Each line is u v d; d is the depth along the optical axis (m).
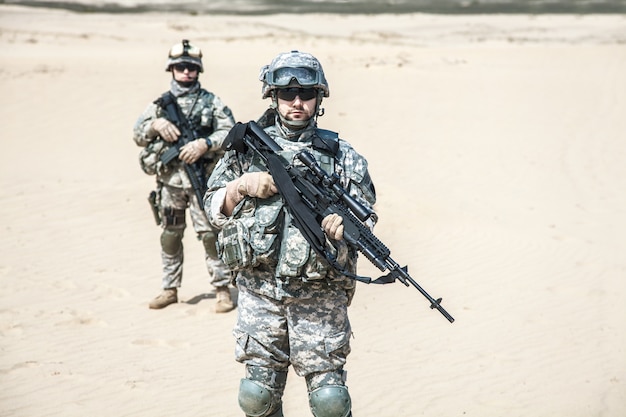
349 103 29.61
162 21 57.38
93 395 8.45
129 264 13.70
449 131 26.45
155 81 32.22
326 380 6.05
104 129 25.91
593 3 74.44
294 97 6.05
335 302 6.06
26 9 59.34
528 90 33.28
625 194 20.55
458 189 20.34
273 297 6.03
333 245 5.90
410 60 39.72
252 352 6.12
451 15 66.88
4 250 14.32
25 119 26.55
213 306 11.57
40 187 19.27
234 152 6.27
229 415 7.96
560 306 12.03
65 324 10.74
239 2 69.31
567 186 21.16
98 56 39.41
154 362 9.45
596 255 15.06
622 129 27.88
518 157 23.89
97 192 18.86
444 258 14.58
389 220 16.94
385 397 8.60
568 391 8.87
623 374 9.37
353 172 6.07
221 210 6.16
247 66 36.06
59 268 13.36
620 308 11.95
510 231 16.48
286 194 5.85
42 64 34.72
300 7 68.38
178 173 11.05
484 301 12.18
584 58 42.56
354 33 55.25
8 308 11.32
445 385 8.98
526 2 74.81
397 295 12.34
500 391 8.84
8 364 9.27
